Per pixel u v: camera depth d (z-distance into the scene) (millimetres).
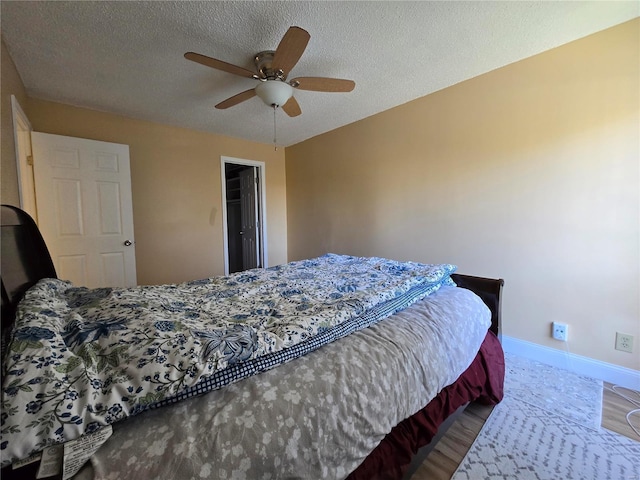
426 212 2830
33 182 2508
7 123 1832
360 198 3475
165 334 778
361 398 864
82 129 2855
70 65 2096
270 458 662
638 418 1572
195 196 3691
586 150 1937
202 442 622
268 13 1619
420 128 2820
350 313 1179
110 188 2887
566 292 2068
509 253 2314
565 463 1290
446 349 1236
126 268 3010
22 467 515
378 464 984
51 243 2588
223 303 1412
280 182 4605
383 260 2418
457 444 1403
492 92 2326
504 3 1601
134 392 634
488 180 2395
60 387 564
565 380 1942
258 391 771
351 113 3191
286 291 1615
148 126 3283
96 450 574
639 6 1637
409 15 1670
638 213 1783
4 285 904
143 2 1516
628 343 1850
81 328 740
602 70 1851
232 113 3080
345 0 1543
